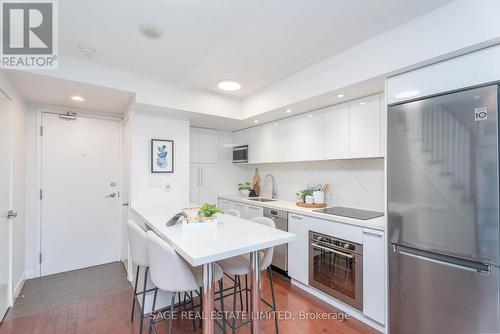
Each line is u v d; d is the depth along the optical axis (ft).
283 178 12.63
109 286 9.23
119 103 9.87
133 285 9.20
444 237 5.11
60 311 7.55
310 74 7.97
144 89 8.68
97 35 6.17
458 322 4.99
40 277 9.95
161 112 10.00
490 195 4.55
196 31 6.02
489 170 4.56
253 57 7.41
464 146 4.87
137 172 9.71
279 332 6.59
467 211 4.81
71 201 10.68
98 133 11.27
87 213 11.03
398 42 5.77
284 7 5.13
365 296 6.92
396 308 5.95
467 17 4.75
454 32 4.91
